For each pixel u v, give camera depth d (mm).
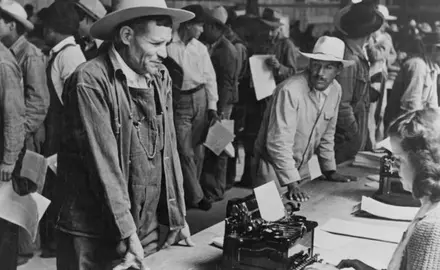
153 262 2404
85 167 2418
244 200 2371
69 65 4203
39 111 4090
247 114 6457
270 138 3484
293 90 3496
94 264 2490
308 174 3734
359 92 5258
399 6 11062
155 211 2639
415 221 1772
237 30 7059
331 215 3115
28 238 4230
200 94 5508
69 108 2400
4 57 3580
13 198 3361
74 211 2477
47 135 4277
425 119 1753
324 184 3727
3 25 3977
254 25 7016
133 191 2504
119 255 2400
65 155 2490
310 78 3512
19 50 4070
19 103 3564
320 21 11969
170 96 2662
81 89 2342
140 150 2498
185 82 5418
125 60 2461
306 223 2357
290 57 6973
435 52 6180
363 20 5074
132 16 2393
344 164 4355
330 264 2271
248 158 6574
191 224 5383
